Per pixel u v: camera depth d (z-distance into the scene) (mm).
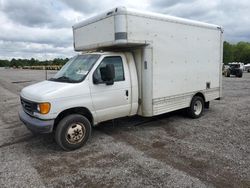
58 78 5582
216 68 8094
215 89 8148
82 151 4977
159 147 5113
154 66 5980
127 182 3682
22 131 6473
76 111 5164
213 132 6082
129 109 5926
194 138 5645
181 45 6672
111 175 3916
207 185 3539
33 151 5039
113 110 5602
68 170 4141
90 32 6098
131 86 5871
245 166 4133
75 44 6836
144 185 3582
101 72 5340
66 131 4883
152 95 6012
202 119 7422
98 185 3627
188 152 4789
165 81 6316
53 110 4668
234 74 28844
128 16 5293
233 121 7137
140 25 5551
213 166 4148
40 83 5680
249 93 13336
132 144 5332
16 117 8203
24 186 3631
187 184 3574
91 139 5695
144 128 6551
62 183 3707
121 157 4625
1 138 5922
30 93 5027
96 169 4148
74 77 5297
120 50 6090
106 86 5395
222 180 3680
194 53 7137
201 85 7535
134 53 6031
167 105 6469
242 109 8875
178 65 6652
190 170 4020
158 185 3570
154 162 4359
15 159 4637
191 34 6961
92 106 5211
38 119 4758
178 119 7445
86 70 5254
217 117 7668
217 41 7996
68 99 4832
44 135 6066
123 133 6133
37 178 3873
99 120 5461
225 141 5391
